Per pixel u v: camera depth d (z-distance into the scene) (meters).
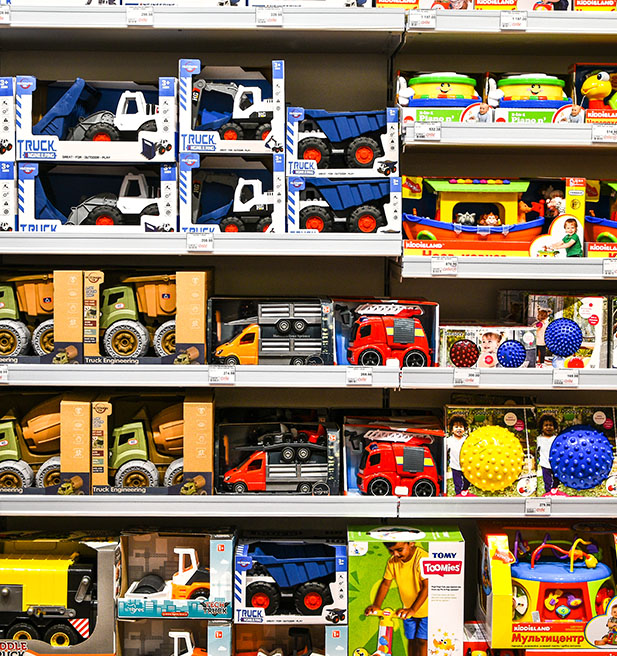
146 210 2.01
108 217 2.02
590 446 2.03
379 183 2.03
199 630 2.12
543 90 2.06
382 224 2.04
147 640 2.11
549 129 2.01
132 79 2.36
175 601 1.99
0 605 1.96
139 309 2.05
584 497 2.04
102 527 2.42
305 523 2.45
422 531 2.04
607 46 2.26
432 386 2.00
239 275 2.43
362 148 2.03
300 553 2.08
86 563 2.03
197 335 1.99
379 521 2.45
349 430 2.12
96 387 2.22
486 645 2.02
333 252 2.00
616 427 2.08
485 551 2.08
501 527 2.15
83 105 2.09
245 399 2.46
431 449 2.11
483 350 2.07
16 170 1.98
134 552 2.11
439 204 2.09
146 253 1.98
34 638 1.98
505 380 2.01
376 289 2.43
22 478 2.02
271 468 2.06
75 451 2.00
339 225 2.07
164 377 1.98
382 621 1.97
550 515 2.03
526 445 2.06
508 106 2.05
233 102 2.02
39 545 2.06
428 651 1.97
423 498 2.03
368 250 2.01
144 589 2.03
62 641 1.98
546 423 2.07
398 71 2.13
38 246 1.97
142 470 2.03
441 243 2.03
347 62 2.38
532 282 2.46
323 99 2.38
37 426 2.07
